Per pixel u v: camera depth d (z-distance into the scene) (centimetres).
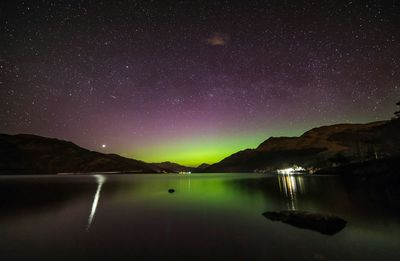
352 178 4653
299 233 1112
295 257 829
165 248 954
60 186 4800
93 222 1448
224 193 3148
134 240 1066
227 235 1124
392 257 815
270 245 959
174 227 1306
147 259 840
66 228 1296
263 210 1783
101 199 2622
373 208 1659
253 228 1236
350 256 829
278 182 5047
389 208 1650
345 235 1056
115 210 1878
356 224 1225
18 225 1373
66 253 905
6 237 1121
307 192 2838
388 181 3378
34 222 1451
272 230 1180
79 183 5903
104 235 1153
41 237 1121
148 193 3288
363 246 920
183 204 2184
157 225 1360
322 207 1761
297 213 1369
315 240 1004
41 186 4784
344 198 2183
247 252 888
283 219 1371
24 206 2100
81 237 1120
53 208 1978
